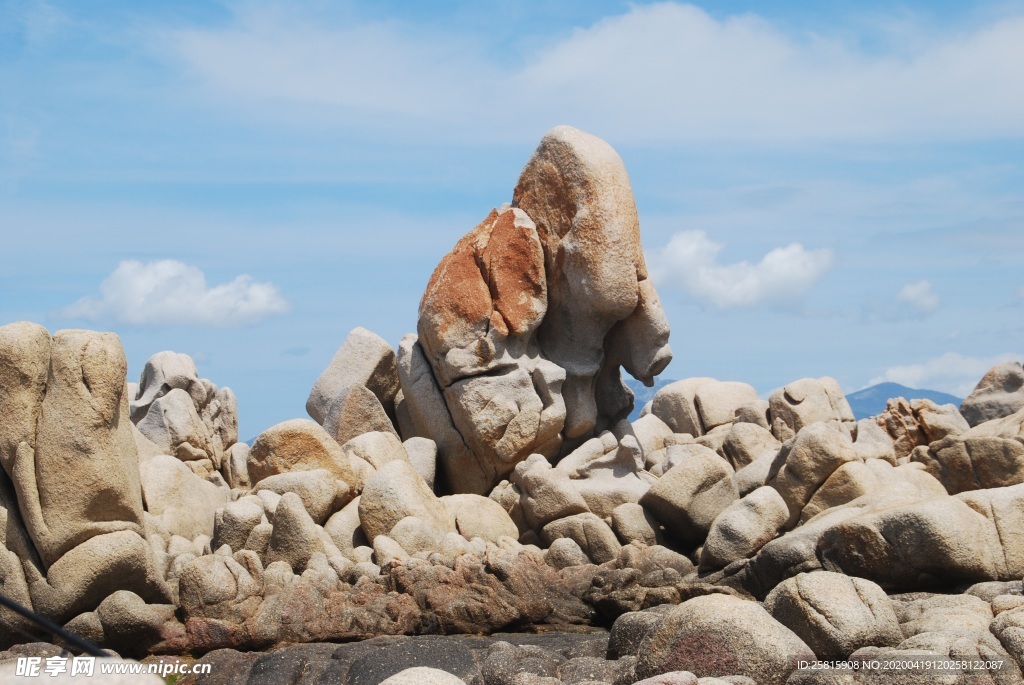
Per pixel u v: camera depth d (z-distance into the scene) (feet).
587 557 49.44
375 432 56.39
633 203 59.00
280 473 52.49
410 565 40.83
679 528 50.55
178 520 48.88
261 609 37.88
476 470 57.98
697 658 26.84
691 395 71.97
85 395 38.11
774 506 44.60
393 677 24.75
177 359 69.46
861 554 38.45
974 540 37.01
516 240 58.08
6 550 38.06
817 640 28.89
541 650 31.07
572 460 56.54
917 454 53.21
